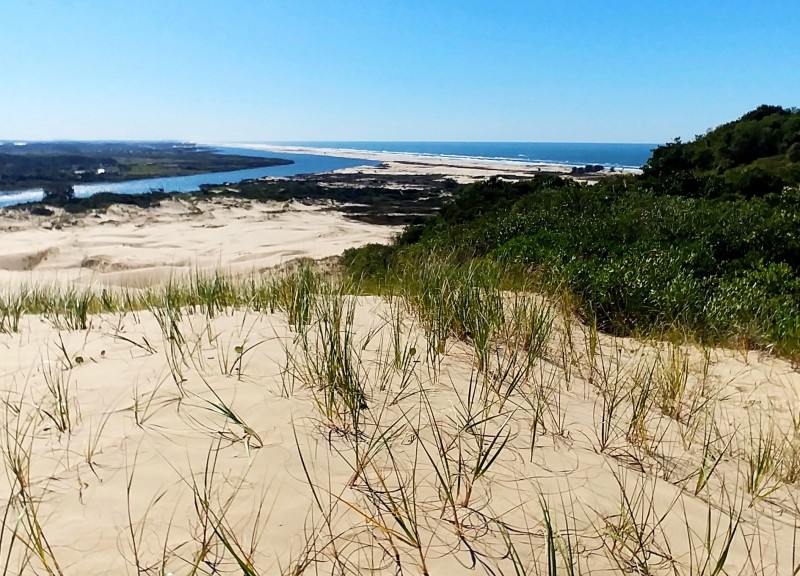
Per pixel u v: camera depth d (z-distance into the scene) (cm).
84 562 165
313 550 172
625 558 183
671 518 213
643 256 745
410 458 227
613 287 578
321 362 314
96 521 183
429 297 443
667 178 1448
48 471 210
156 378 298
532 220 1079
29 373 316
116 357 339
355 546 175
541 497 211
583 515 204
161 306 489
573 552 182
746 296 620
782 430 326
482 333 361
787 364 457
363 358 335
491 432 257
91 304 572
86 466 213
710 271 750
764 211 1029
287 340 365
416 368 328
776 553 201
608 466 244
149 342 369
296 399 272
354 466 219
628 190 1391
